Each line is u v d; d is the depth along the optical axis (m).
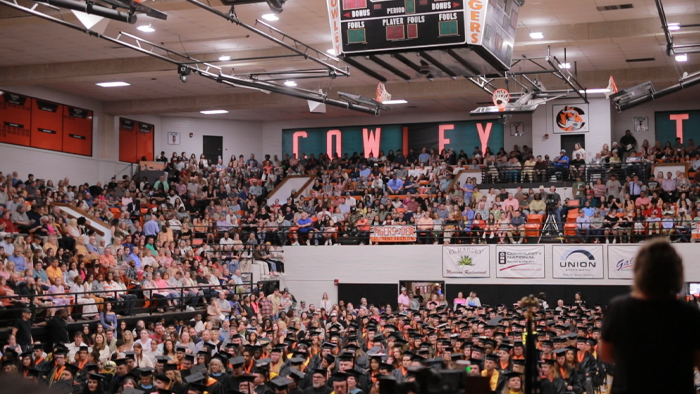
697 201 31.52
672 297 3.46
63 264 22.19
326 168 43.50
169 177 40.31
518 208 32.38
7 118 33.16
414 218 32.38
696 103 39.69
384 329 20.14
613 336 3.49
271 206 39.06
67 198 30.86
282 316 23.31
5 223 24.69
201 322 21.84
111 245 26.70
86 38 27.20
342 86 36.88
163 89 36.44
